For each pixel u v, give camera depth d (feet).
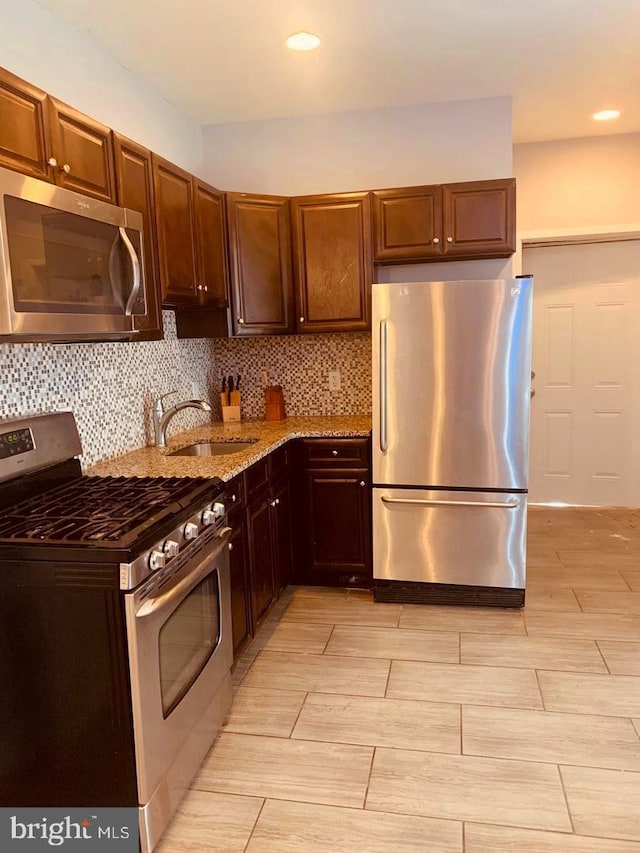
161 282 8.68
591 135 14.03
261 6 7.88
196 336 11.35
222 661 7.37
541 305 15.40
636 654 8.77
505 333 9.78
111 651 5.32
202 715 6.78
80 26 8.28
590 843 5.62
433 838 5.73
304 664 8.82
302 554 11.39
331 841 5.74
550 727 7.25
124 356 9.52
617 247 14.87
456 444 10.19
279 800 6.27
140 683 5.39
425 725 7.38
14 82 5.86
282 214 11.57
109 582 5.22
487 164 11.64
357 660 8.89
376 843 5.70
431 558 10.54
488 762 6.71
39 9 7.66
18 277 5.41
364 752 6.95
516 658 8.77
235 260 11.14
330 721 7.51
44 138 6.29
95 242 6.54
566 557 12.44
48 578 5.32
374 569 10.79
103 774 5.52
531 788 6.31
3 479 6.46
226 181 12.55
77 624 5.34
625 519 14.73
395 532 10.62
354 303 11.64
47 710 5.53
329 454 10.99
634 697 7.78
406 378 10.21
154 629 5.57
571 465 15.75
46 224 5.78
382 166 12.01
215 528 7.16
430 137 11.78
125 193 7.79
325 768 6.71
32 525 5.82
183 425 11.55
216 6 7.84
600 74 10.44
